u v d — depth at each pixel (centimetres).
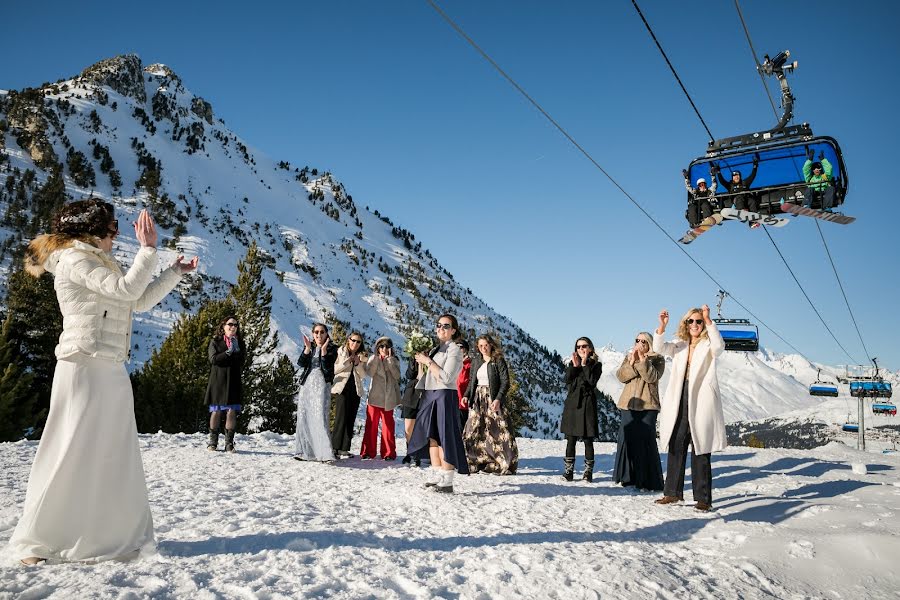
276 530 353
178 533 335
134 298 278
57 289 277
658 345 563
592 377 705
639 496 595
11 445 791
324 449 749
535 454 1005
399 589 263
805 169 944
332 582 258
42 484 264
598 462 916
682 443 545
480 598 257
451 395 566
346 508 456
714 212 1027
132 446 284
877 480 731
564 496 566
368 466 753
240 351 866
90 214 289
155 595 226
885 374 3516
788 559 345
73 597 215
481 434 739
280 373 2372
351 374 855
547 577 287
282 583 253
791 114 948
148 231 280
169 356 2081
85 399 270
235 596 234
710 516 475
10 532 327
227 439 849
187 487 521
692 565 332
